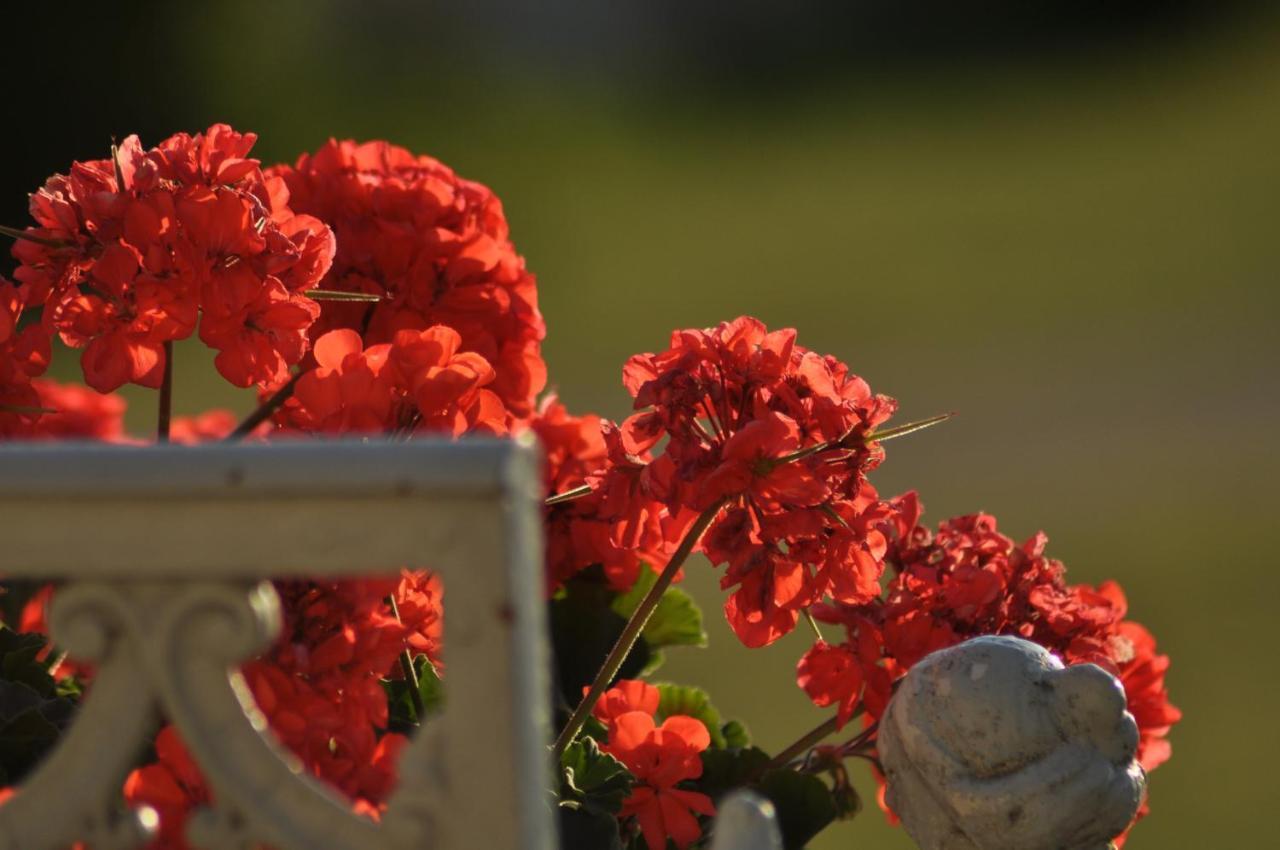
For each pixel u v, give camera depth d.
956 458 10.91
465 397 2.75
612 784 2.75
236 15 16.56
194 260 2.76
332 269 2.87
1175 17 28.50
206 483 2.52
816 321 15.21
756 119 26.03
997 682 2.66
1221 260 16.59
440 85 22.28
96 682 2.54
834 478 2.75
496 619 2.52
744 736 2.89
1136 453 10.72
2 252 12.64
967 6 28.95
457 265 2.87
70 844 2.54
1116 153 22.77
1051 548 8.85
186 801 2.63
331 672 2.66
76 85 14.18
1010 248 18.05
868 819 5.09
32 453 2.53
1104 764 2.65
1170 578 8.23
